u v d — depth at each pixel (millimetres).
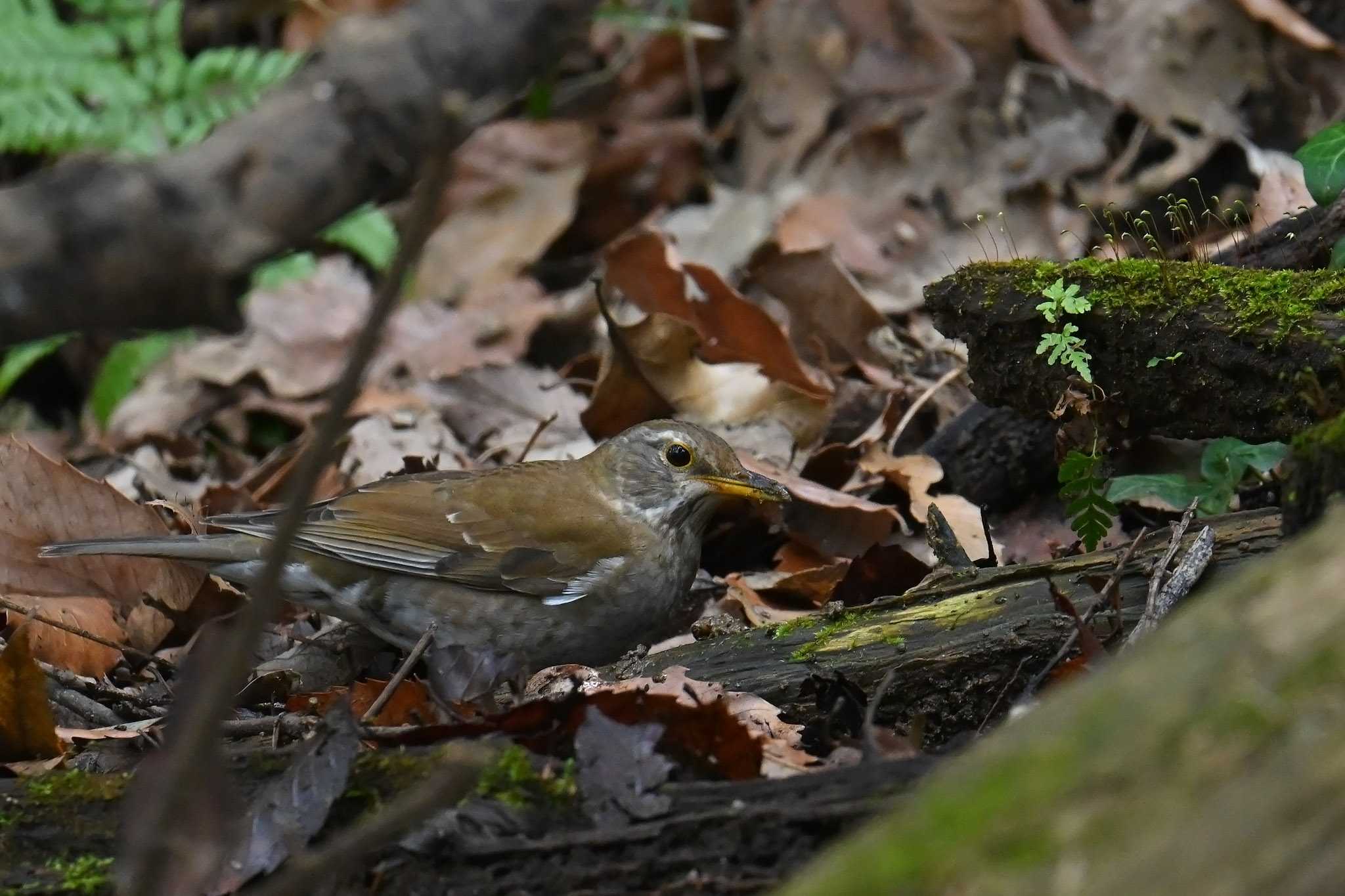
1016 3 16656
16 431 16797
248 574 10516
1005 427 11359
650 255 13195
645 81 18594
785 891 4379
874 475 11781
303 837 6508
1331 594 4109
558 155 17859
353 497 10789
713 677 8398
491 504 10695
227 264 4074
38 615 9672
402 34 4105
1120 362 8938
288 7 18531
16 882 6621
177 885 6105
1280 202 12812
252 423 15398
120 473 14062
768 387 12672
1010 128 16234
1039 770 4070
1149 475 9359
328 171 4098
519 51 4152
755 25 18156
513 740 6996
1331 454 6109
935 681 7977
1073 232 14891
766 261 14500
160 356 15609
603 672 9016
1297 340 8234
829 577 10688
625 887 6172
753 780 6633
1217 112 15562
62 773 7062
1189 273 8773
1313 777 3746
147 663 10539
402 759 6789
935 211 16031
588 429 13000
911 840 4137
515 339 15609
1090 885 3816
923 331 14352
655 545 10836
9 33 15516
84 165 4051
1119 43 16328
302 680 10461
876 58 17359
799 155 17266
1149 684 4125
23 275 3943
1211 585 7633
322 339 15859
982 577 8250
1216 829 3762
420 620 10656
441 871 6336
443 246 17234
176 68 15711
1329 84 15469
